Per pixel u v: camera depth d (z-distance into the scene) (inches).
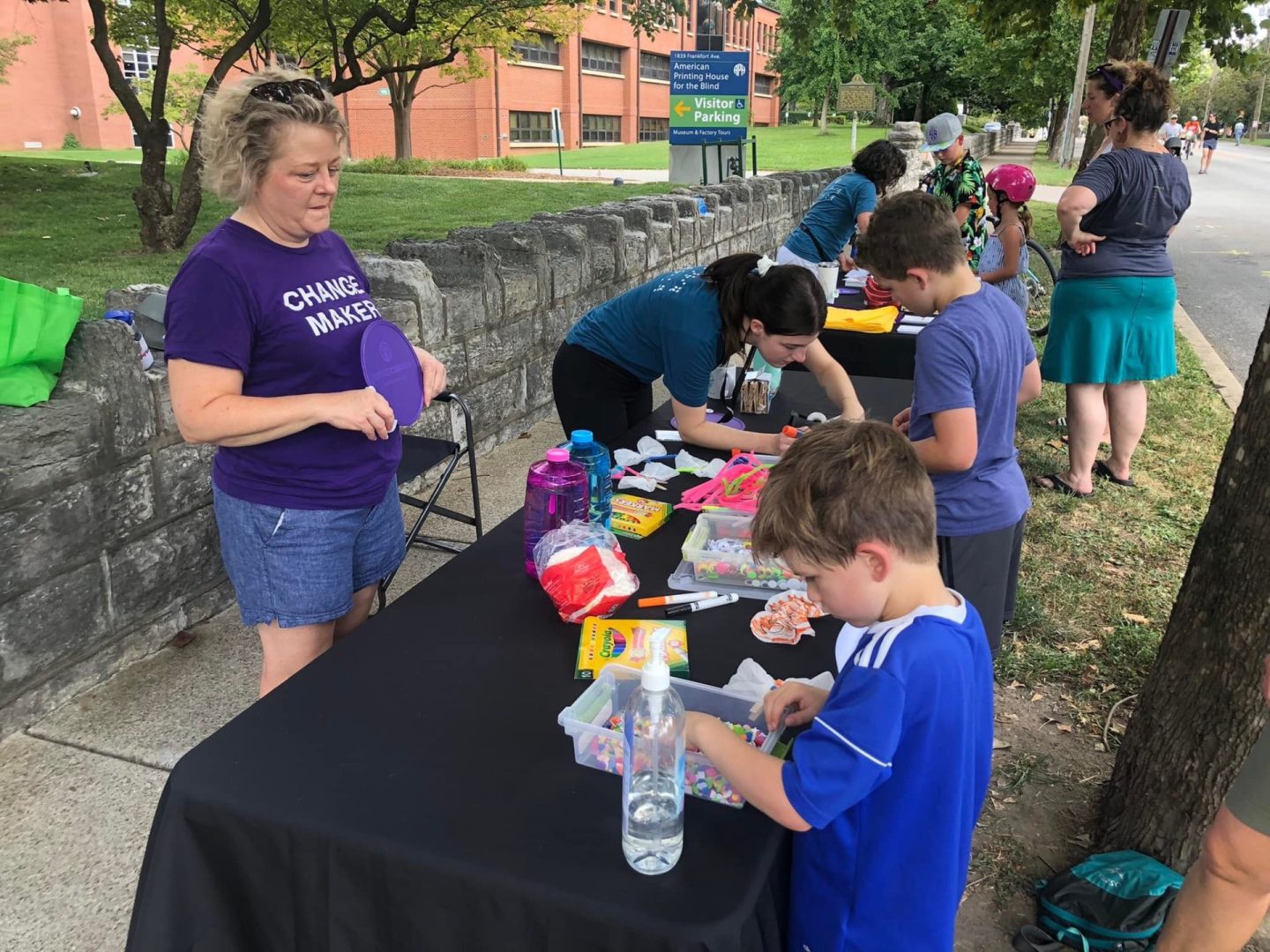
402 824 47.1
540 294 199.3
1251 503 70.4
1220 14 371.6
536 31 757.9
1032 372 90.4
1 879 81.5
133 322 126.7
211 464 120.5
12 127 1296.8
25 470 94.9
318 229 70.2
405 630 66.5
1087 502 169.3
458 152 1298.0
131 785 93.3
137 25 448.8
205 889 49.6
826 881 49.3
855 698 44.3
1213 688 74.3
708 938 40.4
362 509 79.0
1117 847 84.0
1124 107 150.3
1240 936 55.2
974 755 48.4
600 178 763.4
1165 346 162.7
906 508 44.8
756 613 68.9
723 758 46.6
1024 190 183.3
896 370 153.6
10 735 98.9
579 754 52.1
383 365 76.3
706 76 451.8
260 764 51.7
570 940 42.6
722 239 327.0
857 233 195.8
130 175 564.4
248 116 64.4
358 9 436.5
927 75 1600.6
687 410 97.2
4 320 93.0
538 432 201.0
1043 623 128.8
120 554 108.5
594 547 68.7
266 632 78.8
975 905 82.5
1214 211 696.4
